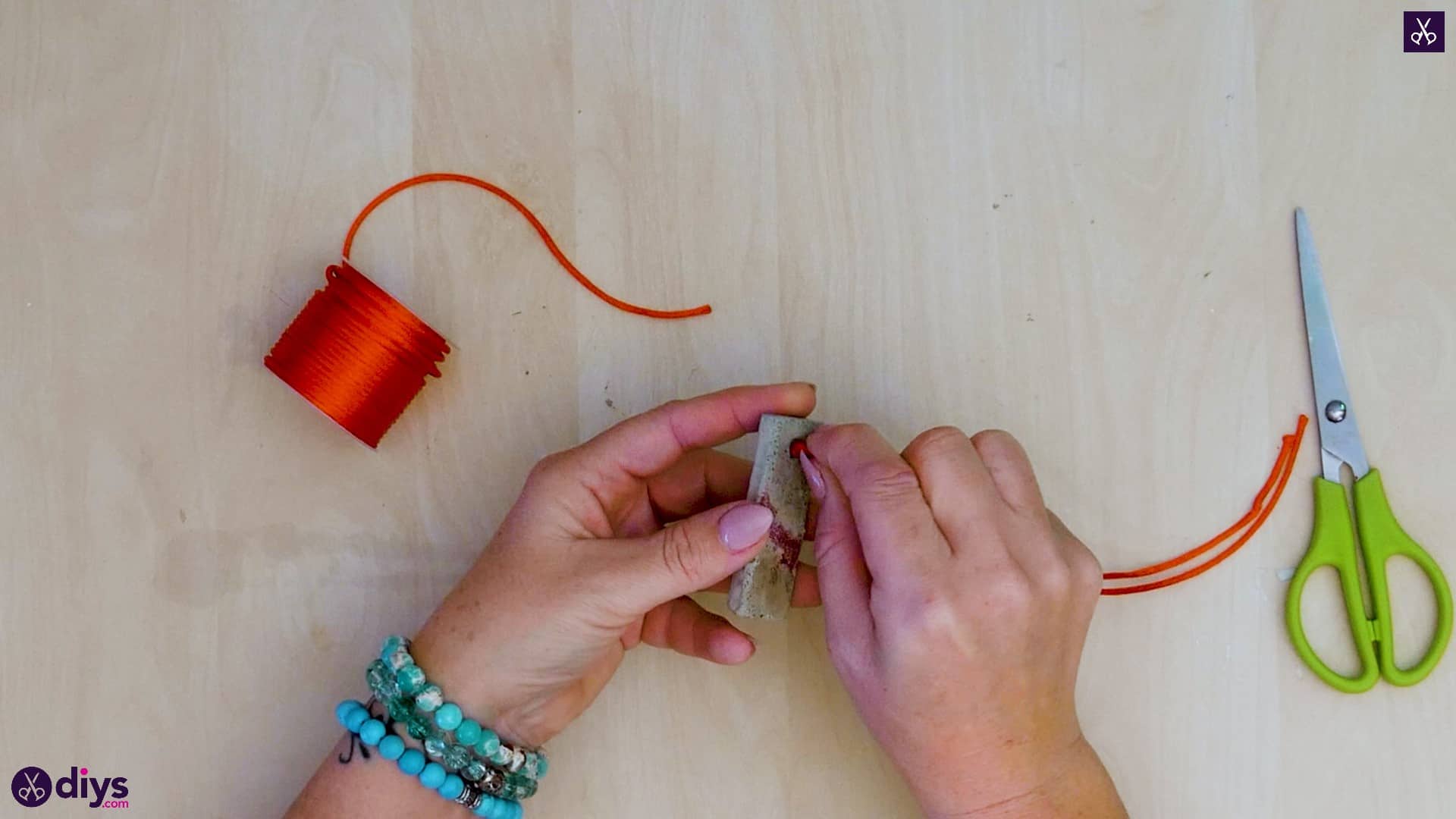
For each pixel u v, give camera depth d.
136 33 0.62
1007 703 0.52
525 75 0.63
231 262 0.62
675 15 0.63
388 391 0.59
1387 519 0.61
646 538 0.54
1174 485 0.62
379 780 0.55
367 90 0.62
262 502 0.61
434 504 0.61
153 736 0.60
